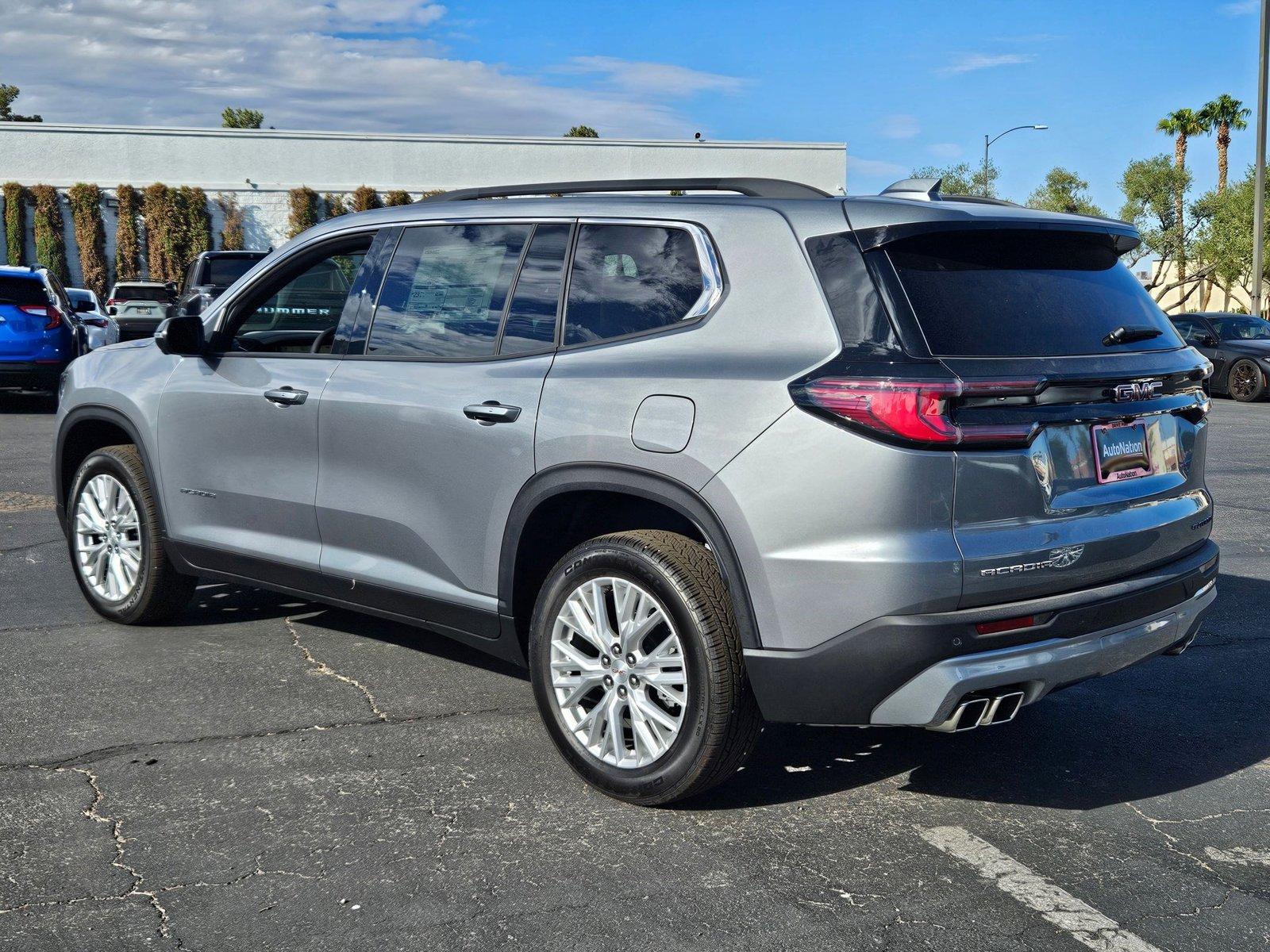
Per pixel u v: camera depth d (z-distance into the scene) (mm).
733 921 2900
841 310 3242
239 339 5000
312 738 4066
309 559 4535
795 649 3227
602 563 3543
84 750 3930
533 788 3686
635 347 3613
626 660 3537
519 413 3777
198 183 36375
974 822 3506
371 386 4273
